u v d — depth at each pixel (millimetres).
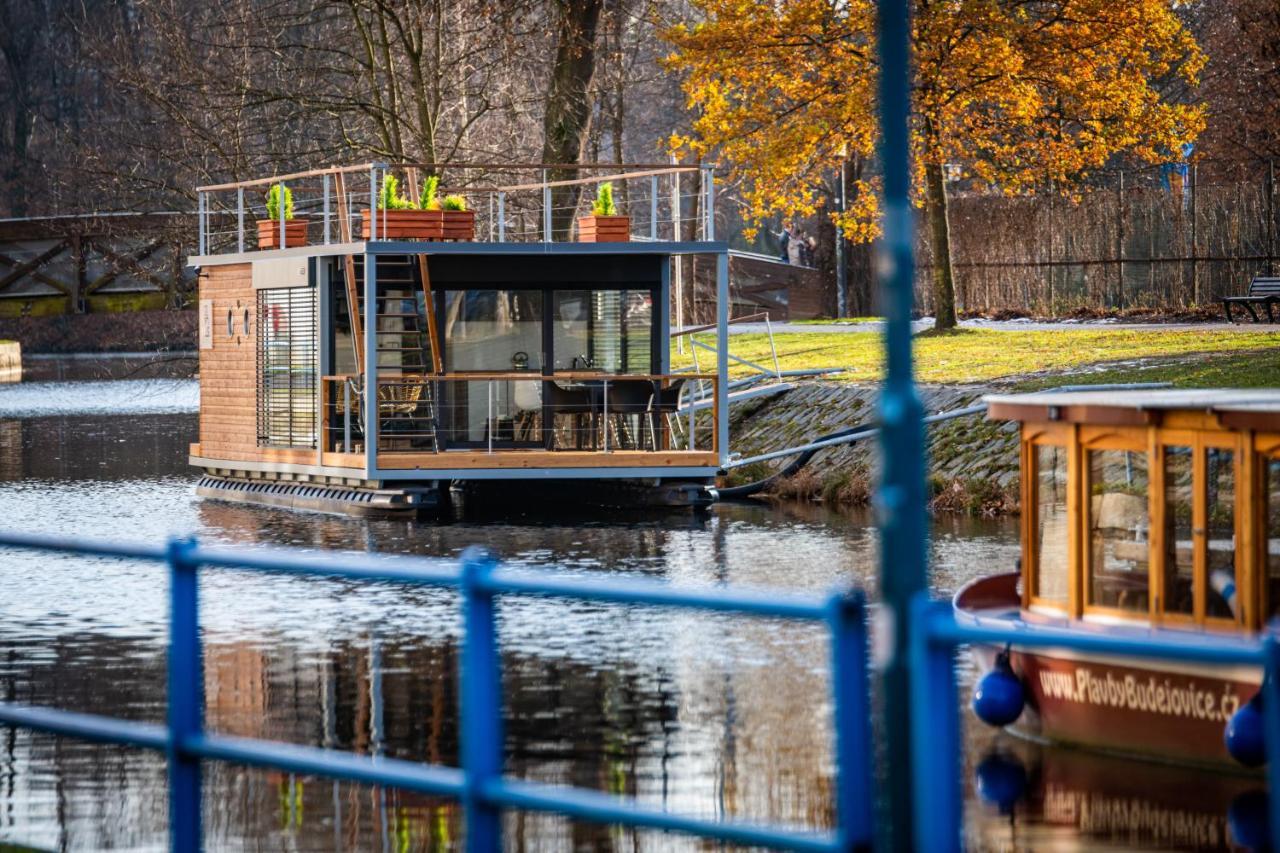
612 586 14750
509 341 67875
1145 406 27828
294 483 70188
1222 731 26578
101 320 182625
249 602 45031
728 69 93438
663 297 68250
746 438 79750
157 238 107438
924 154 93250
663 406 65625
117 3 136625
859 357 92875
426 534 58312
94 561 52938
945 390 73250
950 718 13641
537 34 94750
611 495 68438
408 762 28469
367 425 64375
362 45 100000
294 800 26234
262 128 95688
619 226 67938
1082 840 23922
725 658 36469
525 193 98000
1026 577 30156
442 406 67625
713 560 51312
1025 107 91688
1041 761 28125
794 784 26766
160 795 26422
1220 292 108000
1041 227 118500
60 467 85500
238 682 34938
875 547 54062
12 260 142750
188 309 144250
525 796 15508
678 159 100125
